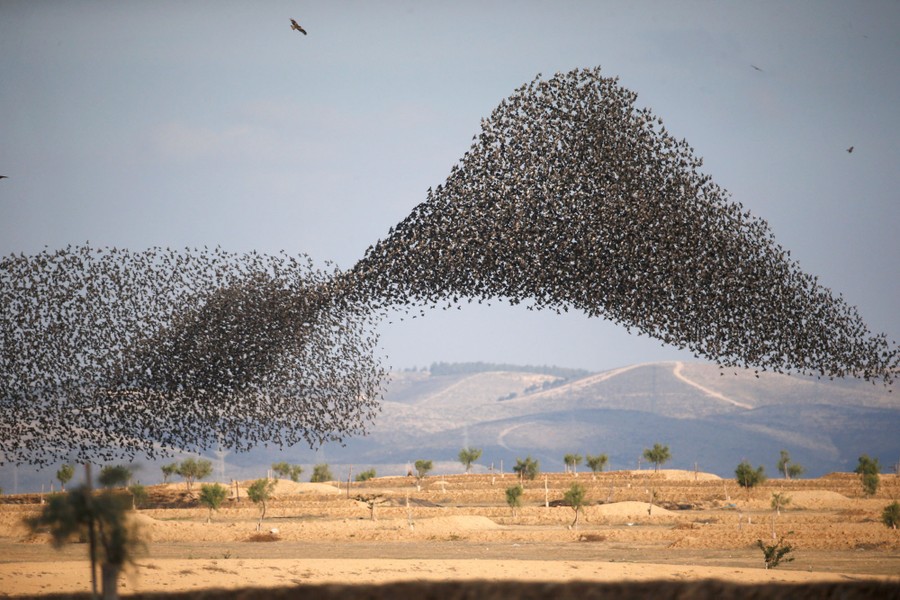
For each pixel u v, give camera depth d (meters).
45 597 36.31
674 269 49.28
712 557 61.12
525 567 51.00
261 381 61.41
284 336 60.16
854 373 49.59
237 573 47.06
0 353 61.34
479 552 64.69
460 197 51.19
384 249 52.47
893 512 73.06
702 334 49.62
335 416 61.97
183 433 61.56
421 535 74.88
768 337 49.38
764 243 49.84
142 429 61.75
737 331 49.44
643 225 49.44
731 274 49.28
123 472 31.36
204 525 76.44
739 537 68.56
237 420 61.53
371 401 62.69
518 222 50.09
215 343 60.94
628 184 49.62
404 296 52.78
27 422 61.19
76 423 61.31
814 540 66.50
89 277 62.66
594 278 49.62
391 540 73.44
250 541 72.31
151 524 74.75
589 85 50.81
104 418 61.59
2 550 61.12
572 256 49.66
